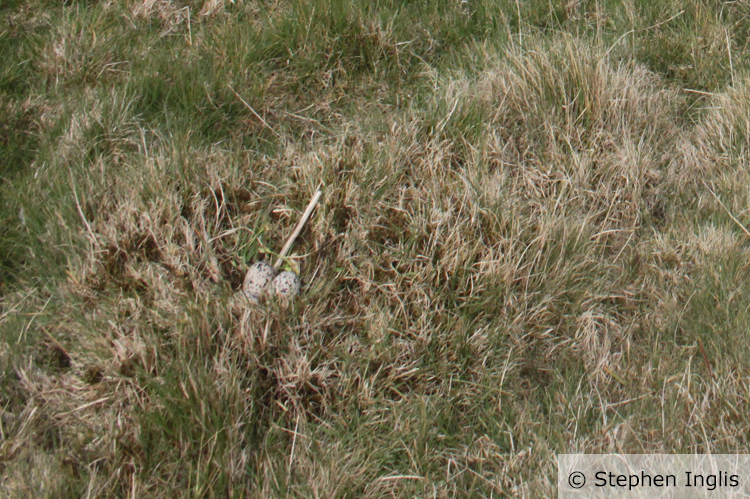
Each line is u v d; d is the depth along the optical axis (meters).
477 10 5.93
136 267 3.89
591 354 3.92
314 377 3.63
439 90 5.18
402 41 5.60
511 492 3.34
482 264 4.03
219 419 3.32
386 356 3.71
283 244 4.20
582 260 4.25
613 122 4.92
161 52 5.20
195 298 3.74
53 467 3.20
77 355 3.57
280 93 5.23
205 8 5.65
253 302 3.73
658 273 4.27
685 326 3.99
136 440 3.29
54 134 4.62
